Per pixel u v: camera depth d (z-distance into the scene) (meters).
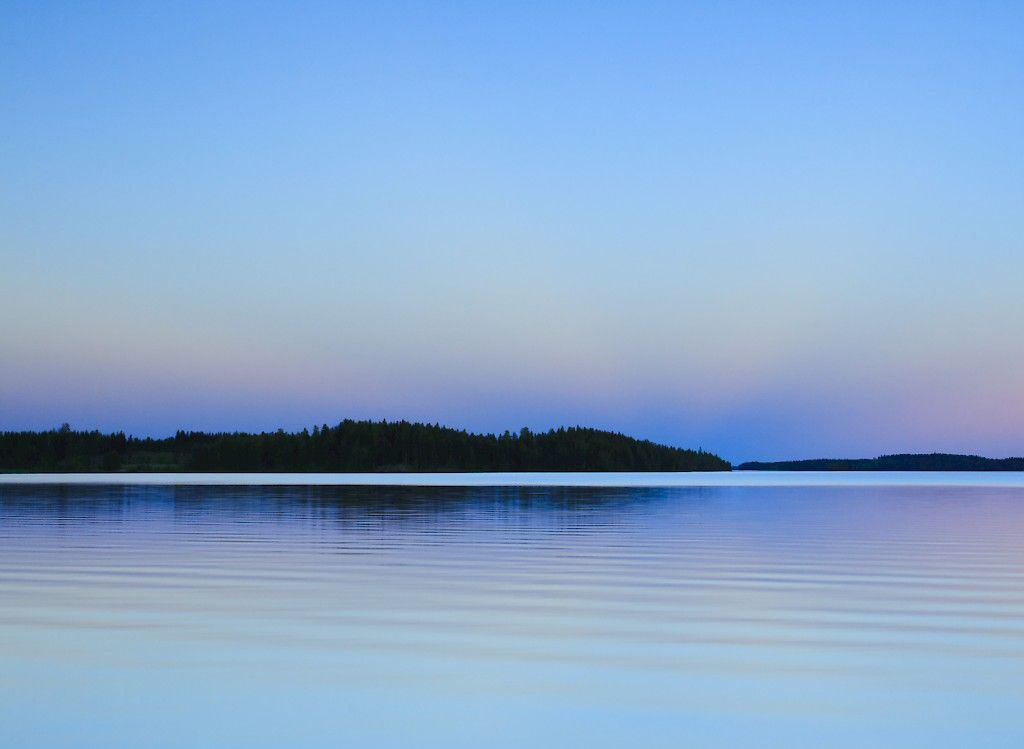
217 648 10.37
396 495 55.62
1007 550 21.77
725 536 25.59
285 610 12.84
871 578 16.42
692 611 12.84
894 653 10.20
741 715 7.92
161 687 8.73
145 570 17.27
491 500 48.78
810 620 12.19
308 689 8.67
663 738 7.33
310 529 27.67
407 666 9.56
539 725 7.64
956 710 8.05
